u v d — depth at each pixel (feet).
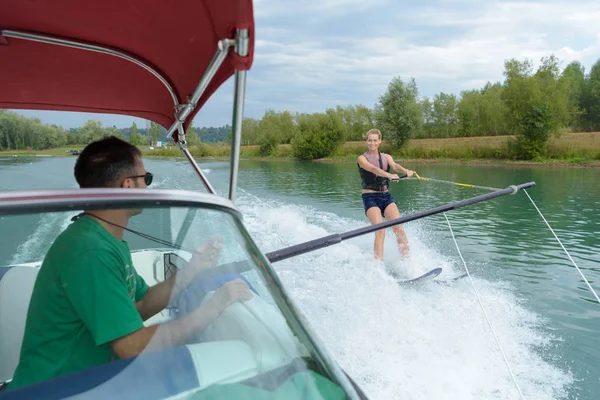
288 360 4.06
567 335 12.33
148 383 3.85
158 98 9.79
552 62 115.24
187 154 10.61
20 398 3.68
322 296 14.51
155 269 5.42
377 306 13.79
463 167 89.76
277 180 63.46
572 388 9.67
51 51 7.64
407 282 16.29
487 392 9.45
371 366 10.30
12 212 3.93
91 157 5.12
